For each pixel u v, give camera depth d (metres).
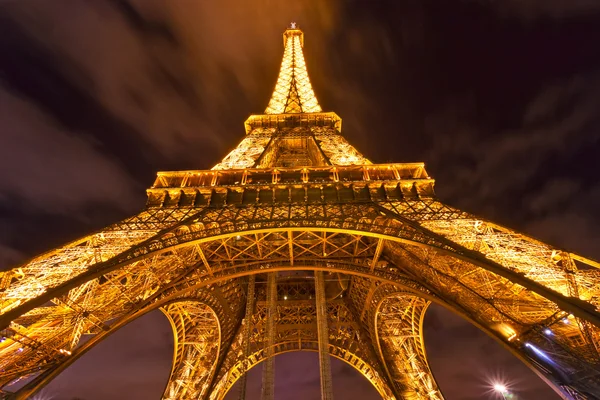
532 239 32.66
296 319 67.62
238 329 64.44
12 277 28.14
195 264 42.06
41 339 27.23
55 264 30.47
